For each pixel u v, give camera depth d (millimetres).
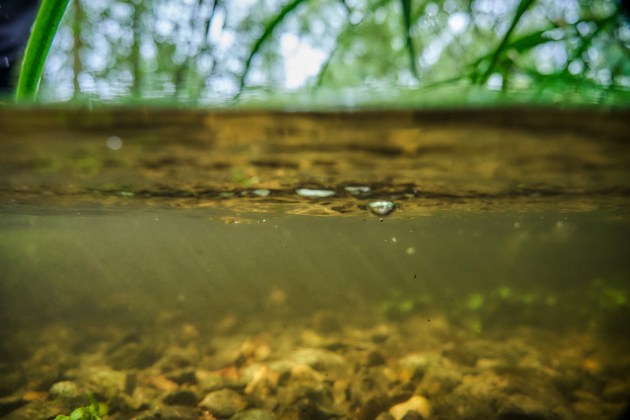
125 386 352
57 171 243
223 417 301
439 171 234
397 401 321
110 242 1463
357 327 563
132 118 138
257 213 507
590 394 341
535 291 791
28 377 382
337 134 156
